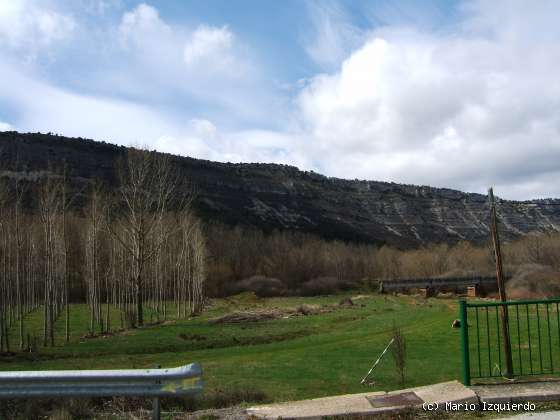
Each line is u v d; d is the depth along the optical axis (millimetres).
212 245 84562
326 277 88000
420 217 164875
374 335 28781
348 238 141500
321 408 7934
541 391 7973
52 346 26984
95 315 38875
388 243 142750
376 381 16000
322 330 32688
